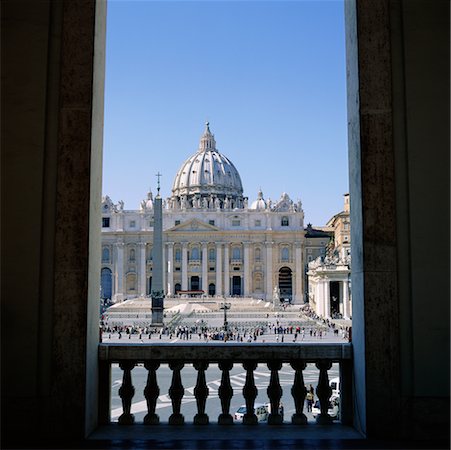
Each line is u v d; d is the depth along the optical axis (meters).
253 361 7.99
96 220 7.86
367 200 7.44
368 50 7.61
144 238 151.12
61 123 7.50
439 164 7.41
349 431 7.62
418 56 7.54
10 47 7.56
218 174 192.88
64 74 7.56
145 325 78.00
